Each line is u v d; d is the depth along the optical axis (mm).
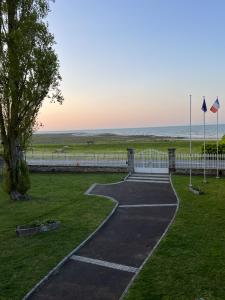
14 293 8984
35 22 18047
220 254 10961
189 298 8414
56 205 18062
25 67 17969
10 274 10094
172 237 12672
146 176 26188
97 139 98125
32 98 18359
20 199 19484
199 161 26281
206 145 28531
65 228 14180
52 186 23359
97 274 10102
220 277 9453
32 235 13430
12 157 19500
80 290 9180
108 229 14211
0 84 18000
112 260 11070
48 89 18859
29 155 32688
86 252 11773
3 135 19266
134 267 10523
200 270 9891
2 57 17734
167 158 28609
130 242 12633
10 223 15164
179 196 19438
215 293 8625
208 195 19391
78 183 24219
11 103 18641
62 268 10555
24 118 19031
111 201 18641
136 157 29844
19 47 17578
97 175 27469
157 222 14969
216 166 25812
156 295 8586
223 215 15367
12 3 18266
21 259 11148
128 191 21453
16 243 12625
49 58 18156
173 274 9703
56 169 29516
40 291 9164
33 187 23156
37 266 10578
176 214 15781
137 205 18000
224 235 12719
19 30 17625
